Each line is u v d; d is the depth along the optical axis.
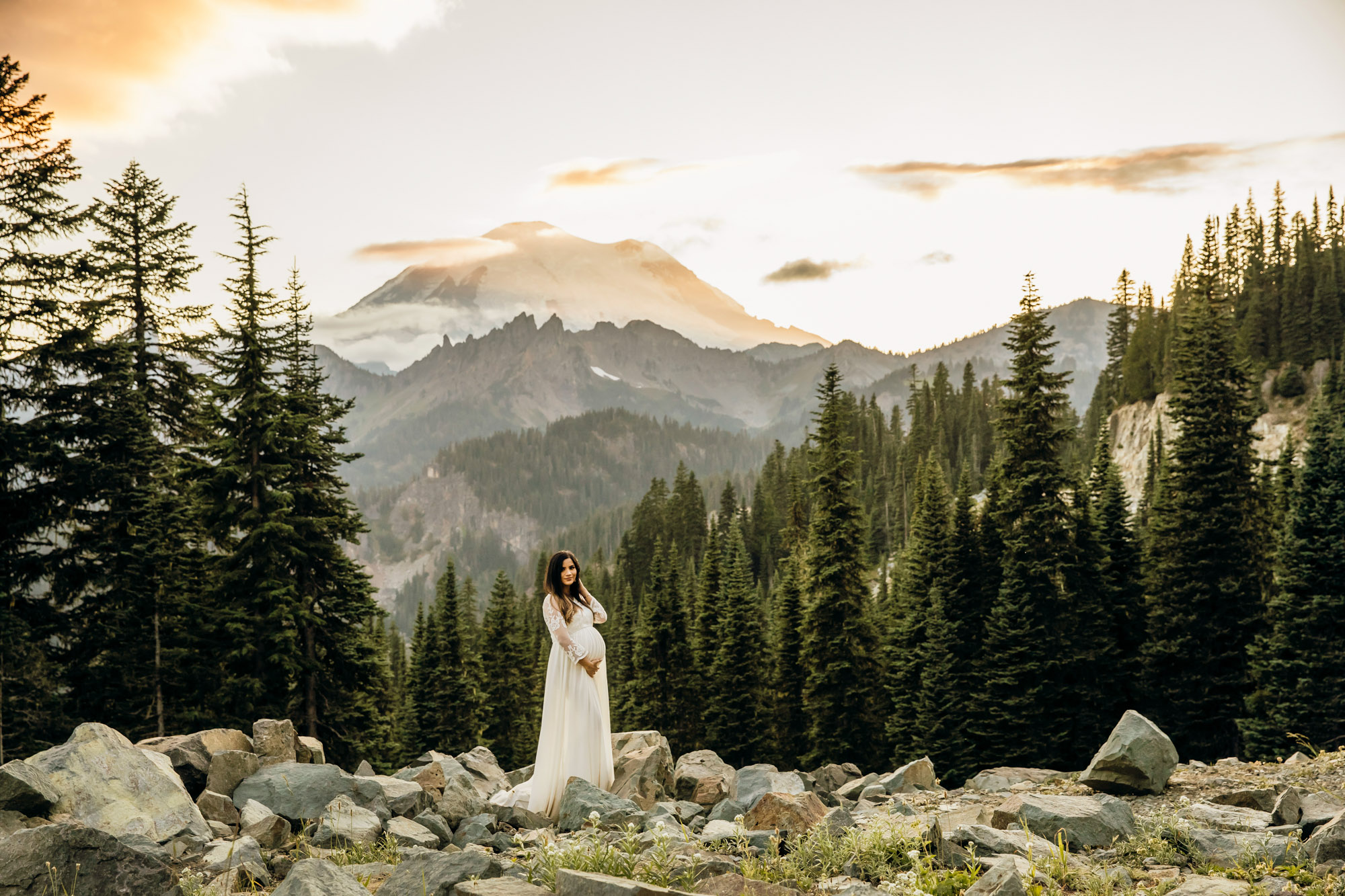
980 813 7.43
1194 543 30.95
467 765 11.27
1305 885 4.76
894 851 5.73
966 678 32.31
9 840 4.92
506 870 5.35
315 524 23.91
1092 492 34.69
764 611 55.28
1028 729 29.39
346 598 25.14
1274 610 29.02
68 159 20.92
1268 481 34.44
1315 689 26.58
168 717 22.77
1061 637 29.50
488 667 52.69
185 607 22.42
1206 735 30.50
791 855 5.92
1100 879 5.03
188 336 23.86
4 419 19.59
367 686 25.78
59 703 20.36
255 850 6.40
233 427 23.55
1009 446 31.95
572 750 8.47
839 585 35.00
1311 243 101.44
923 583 37.16
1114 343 131.75
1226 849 5.80
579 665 8.63
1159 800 8.27
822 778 10.91
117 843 5.24
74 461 20.05
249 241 24.23
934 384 171.38
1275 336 94.75
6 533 19.78
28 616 20.17
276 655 22.56
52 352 20.02
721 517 120.31
